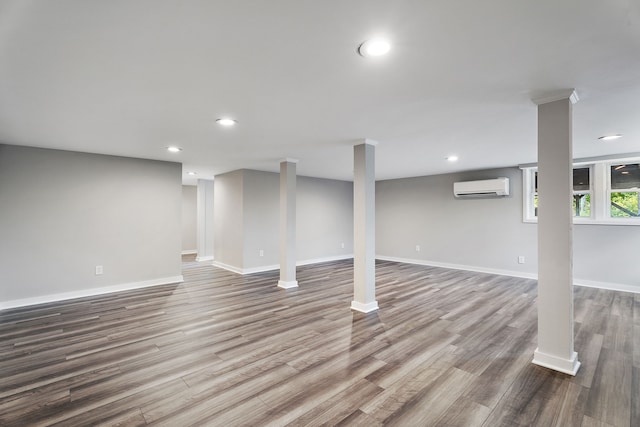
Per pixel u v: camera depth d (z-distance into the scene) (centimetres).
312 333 306
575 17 139
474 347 275
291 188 512
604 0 127
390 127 322
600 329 317
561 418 179
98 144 397
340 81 210
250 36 156
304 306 396
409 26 147
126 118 288
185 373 230
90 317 354
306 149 429
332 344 281
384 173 695
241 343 283
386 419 179
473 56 177
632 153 458
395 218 788
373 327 322
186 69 192
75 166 441
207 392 205
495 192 593
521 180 584
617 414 183
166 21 142
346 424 174
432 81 211
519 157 496
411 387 212
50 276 420
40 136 354
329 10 135
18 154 400
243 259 619
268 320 344
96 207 458
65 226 432
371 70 194
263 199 652
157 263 516
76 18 139
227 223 672
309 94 233
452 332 310
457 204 673
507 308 388
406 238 766
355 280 385
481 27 148
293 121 301
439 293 463
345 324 331
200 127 320
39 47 164
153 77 203
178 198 539
